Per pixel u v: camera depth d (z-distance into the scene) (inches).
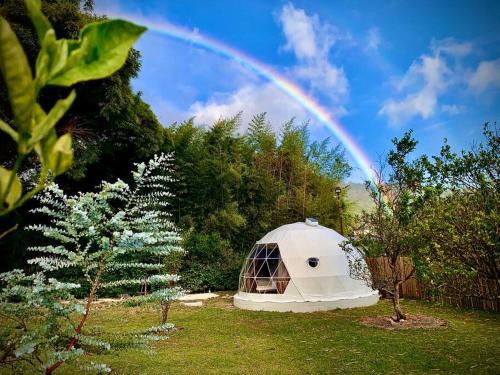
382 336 303.3
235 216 663.8
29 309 146.7
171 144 619.5
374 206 355.3
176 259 381.7
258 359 251.0
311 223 507.8
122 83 519.2
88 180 577.9
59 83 33.2
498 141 147.4
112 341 156.3
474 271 141.6
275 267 466.0
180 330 344.2
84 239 474.6
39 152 33.8
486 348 258.5
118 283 163.5
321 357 253.1
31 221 522.3
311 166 824.9
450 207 150.1
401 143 312.7
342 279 453.1
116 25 33.8
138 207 177.5
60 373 213.9
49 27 32.8
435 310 404.8
